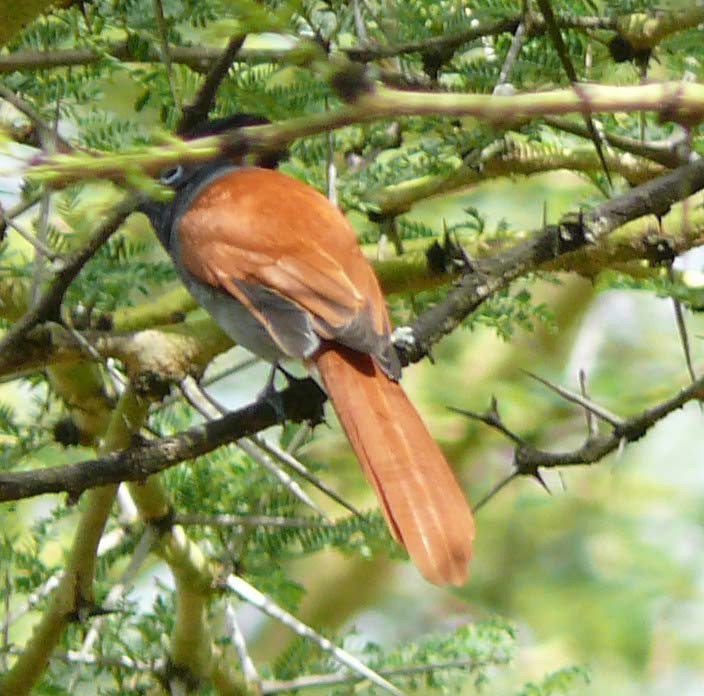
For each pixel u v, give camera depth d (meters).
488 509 16.36
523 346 16.19
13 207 9.10
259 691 9.79
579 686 14.59
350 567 16.38
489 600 16.05
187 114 6.97
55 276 7.70
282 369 9.12
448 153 9.79
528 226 15.30
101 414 9.95
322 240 9.13
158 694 9.70
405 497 7.82
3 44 6.98
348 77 4.60
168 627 10.08
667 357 16.33
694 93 5.04
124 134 9.08
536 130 9.58
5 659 9.48
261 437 8.48
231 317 9.23
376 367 8.46
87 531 8.98
